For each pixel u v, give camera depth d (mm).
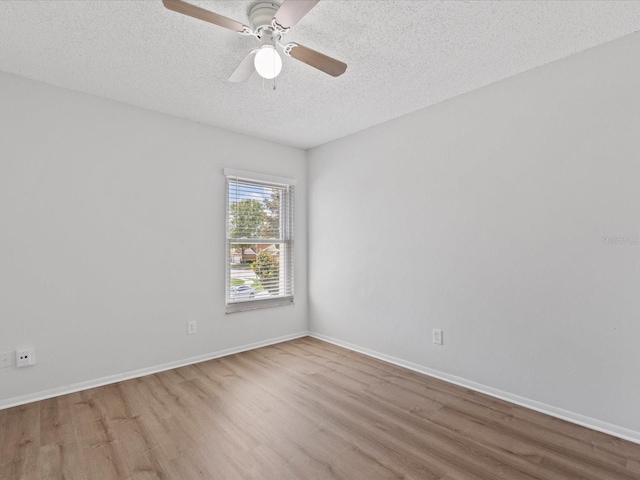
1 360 2285
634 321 1914
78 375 2572
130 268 2826
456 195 2705
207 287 3270
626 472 1647
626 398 1938
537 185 2275
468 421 2125
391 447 1855
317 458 1762
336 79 2445
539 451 1816
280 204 3916
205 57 2172
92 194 2654
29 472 1646
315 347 3633
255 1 1703
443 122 2795
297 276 4016
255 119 3180
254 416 2182
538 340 2270
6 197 2318
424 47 2076
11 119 2346
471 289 2615
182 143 3131
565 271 2158
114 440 1911
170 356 3029
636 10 1744
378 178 3307
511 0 1680
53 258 2484
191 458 1758
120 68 2295
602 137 2023
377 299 3312
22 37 1946
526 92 2336
